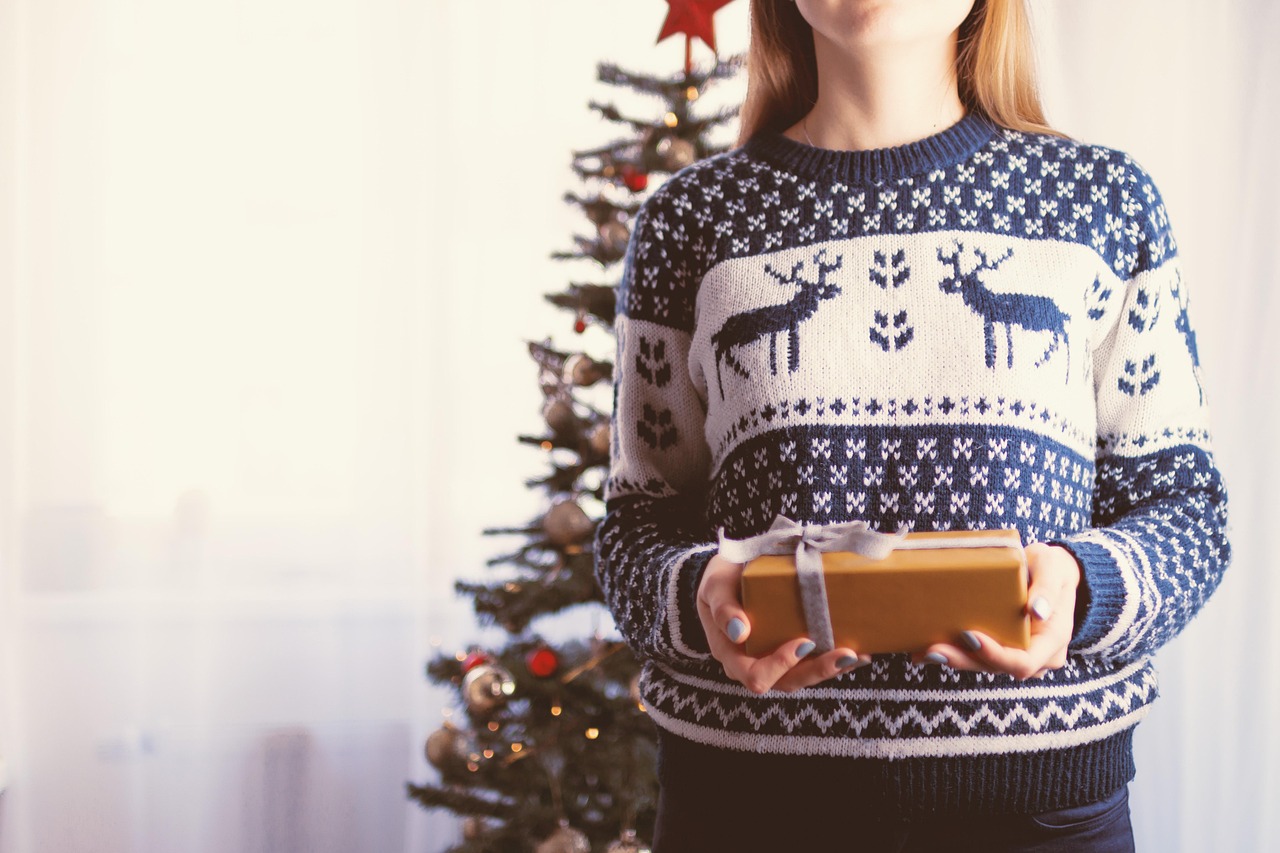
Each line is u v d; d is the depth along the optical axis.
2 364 2.96
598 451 2.27
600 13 3.08
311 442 3.08
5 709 2.98
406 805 3.10
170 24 3.03
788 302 0.96
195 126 3.04
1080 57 2.57
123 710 3.03
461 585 2.43
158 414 3.04
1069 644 0.82
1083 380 0.95
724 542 0.83
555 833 2.19
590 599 2.25
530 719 2.30
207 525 3.06
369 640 3.10
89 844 3.01
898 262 0.95
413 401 3.09
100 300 3.01
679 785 0.96
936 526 0.90
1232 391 2.35
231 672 3.07
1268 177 2.33
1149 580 0.84
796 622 0.77
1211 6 2.44
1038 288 0.93
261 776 3.07
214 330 3.05
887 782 0.87
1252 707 2.33
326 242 3.07
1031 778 0.87
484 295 3.09
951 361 0.91
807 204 0.99
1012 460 0.90
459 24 3.08
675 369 1.05
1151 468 0.95
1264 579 2.31
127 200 3.02
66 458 3.00
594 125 3.09
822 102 1.06
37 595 2.99
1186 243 2.44
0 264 2.96
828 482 0.92
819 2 0.97
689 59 2.30
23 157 2.97
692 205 1.04
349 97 3.07
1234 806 2.36
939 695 0.87
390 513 3.10
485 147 3.08
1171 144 2.47
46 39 2.97
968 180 0.97
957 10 0.98
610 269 2.53
